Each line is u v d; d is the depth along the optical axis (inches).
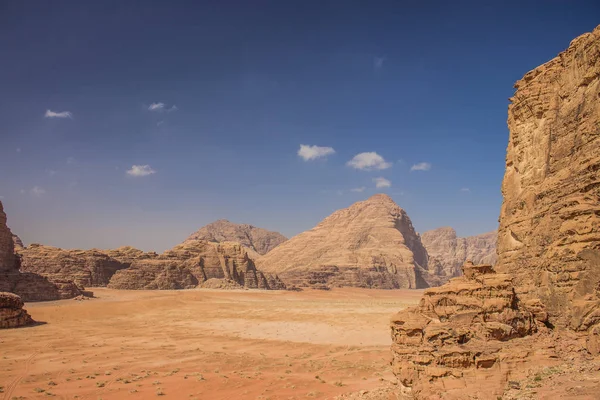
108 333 3513.8
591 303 1043.3
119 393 1771.7
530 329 1101.1
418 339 1071.6
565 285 1138.7
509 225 1700.3
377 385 1716.3
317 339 3088.1
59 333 3467.0
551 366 967.6
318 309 4950.8
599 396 778.8
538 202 1524.4
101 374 2116.1
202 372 2108.8
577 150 1369.3
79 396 1739.7
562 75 1615.4
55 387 1886.1
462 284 1171.9
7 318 3639.3
